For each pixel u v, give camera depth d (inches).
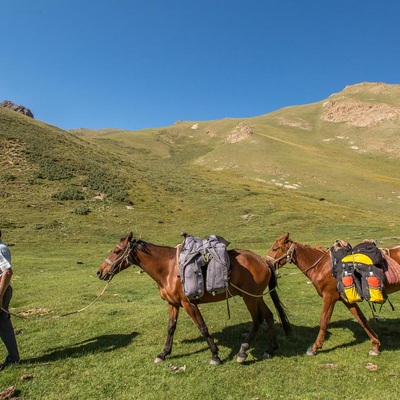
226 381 223.0
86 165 1833.2
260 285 259.3
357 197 2133.4
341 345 276.8
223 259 241.0
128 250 257.6
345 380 222.7
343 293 247.6
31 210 1227.2
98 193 1513.3
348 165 3189.0
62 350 277.1
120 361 252.8
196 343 285.3
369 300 235.9
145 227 1223.5
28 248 911.0
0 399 206.5
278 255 284.7
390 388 211.2
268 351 259.6
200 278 237.5
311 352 259.0
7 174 1480.1
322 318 265.6
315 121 5669.3
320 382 220.5
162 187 1841.8
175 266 251.6
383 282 243.4
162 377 229.0
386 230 1165.1
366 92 6038.4
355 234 1119.0
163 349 259.9
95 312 380.8
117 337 303.4
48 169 1627.7
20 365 247.8
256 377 227.6
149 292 498.0
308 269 276.5
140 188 1729.8
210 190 1871.3
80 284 547.2
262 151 3474.4
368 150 3917.3
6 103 4623.5
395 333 300.0
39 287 521.0
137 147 4407.0
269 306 406.9
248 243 1043.9
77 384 222.5
